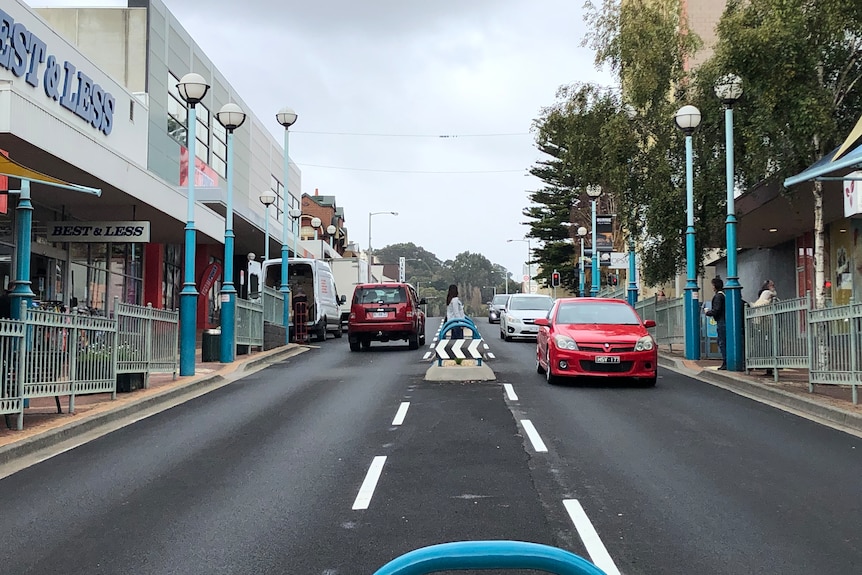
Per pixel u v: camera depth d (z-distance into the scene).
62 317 11.19
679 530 6.32
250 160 41.75
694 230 19.97
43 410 11.78
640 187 21.39
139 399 13.01
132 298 28.28
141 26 27.98
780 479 7.96
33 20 18.69
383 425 11.16
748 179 19.25
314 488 7.75
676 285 37.41
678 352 22.23
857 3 13.94
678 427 10.84
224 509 7.05
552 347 15.35
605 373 14.92
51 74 19.44
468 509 6.95
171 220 23.69
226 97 37.72
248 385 16.05
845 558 5.65
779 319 14.46
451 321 17.88
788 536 6.16
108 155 18.02
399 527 6.45
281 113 26.77
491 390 14.74
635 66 20.92
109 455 9.35
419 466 8.62
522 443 9.80
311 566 5.59
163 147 29.31
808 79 14.99
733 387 15.20
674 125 20.64
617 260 30.41
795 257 27.03
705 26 34.88
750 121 16.78
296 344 26.59
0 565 5.68
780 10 14.47
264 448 9.70
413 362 20.48
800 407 12.42
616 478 8.02
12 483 8.05
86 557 5.84
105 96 22.56
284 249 26.77
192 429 11.03
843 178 11.12
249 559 5.75
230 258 19.98
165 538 6.25
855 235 21.59
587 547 5.90
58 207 21.34
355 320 24.16
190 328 16.75
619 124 20.55
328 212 75.62
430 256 149.00
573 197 54.75
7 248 18.98
